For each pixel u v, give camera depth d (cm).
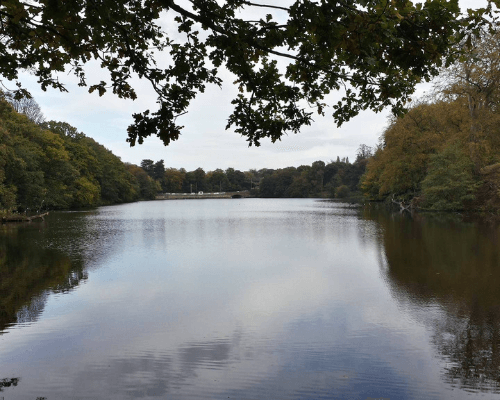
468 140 3192
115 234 2244
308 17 312
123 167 8325
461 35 331
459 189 3253
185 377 536
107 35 410
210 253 1559
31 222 3106
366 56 336
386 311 802
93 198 6031
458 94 3052
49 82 474
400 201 4722
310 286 1018
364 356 593
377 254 1468
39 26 369
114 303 882
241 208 5844
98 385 518
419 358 583
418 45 335
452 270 1146
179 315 797
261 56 445
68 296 939
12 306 862
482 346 621
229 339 669
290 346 635
